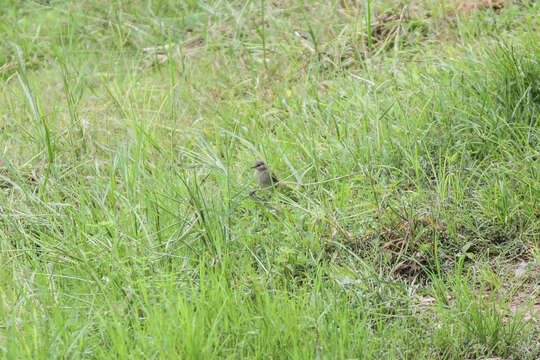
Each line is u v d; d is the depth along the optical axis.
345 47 16.41
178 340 7.23
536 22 15.48
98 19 20.47
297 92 14.99
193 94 15.67
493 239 10.30
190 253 9.59
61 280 9.16
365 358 7.38
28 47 19.42
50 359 7.22
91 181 11.62
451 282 9.11
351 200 10.87
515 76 12.84
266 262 9.58
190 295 8.50
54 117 14.33
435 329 8.19
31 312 8.15
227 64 16.88
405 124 12.35
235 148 13.38
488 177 11.34
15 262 9.22
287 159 11.70
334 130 13.05
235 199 10.32
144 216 10.06
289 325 7.62
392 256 10.02
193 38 19.00
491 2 16.61
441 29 16.28
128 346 7.48
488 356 7.75
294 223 10.16
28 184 12.20
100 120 14.29
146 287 8.48
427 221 10.37
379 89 14.33
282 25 17.80
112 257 8.87
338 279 9.10
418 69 14.55
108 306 8.21
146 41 19.33
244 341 7.46
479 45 14.54
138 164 11.27
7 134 13.65
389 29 17.03
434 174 11.26
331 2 18.45
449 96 13.12
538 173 10.88
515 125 12.09
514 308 8.87
